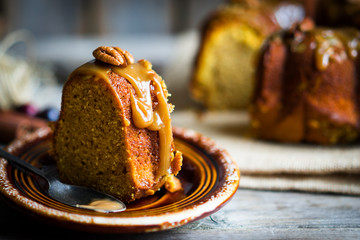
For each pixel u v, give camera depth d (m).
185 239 0.53
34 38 1.62
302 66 0.71
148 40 1.69
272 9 0.94
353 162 0.65
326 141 0.72
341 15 0.76
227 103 0.93
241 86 0.92
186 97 1.00
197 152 0.61
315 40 0.71
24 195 0.51
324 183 0.63
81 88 0.54
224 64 0.91
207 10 1.69
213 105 0.93
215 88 0.92
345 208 0.59
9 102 0.83
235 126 0.80
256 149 0.70
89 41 1.65
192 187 0.57
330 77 0.70
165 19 1.71
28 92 0.88
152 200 0.55
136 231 0.49
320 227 0.55
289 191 0.63
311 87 0.71
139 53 1.57
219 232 0.54
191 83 0.92
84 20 1.67
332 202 0.60
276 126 0.73
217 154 0.60
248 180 0.64
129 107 0.54
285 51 0.73
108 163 0.55
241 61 0.90
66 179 0.58
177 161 0.56
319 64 0.70
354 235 0.54
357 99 0.71
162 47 1.62
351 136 0.72
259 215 0.57
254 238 0.53
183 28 1.72
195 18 1.71
